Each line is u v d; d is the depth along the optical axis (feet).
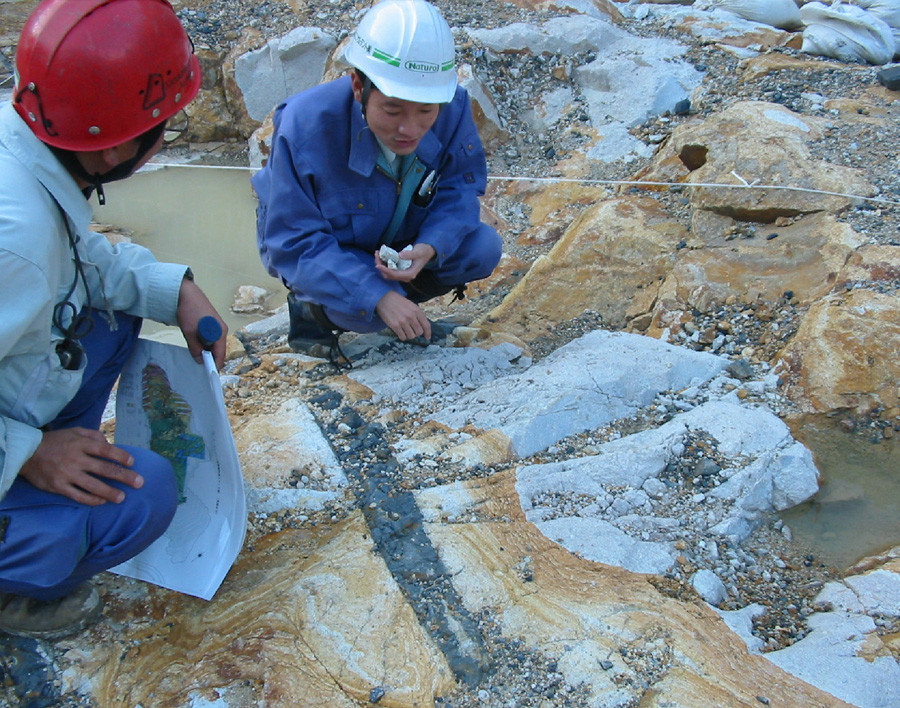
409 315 8.45
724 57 16.22
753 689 6.00
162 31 5.53
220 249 14.51
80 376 6.13
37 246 5.27
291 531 7.29
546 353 10.44
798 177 11.66
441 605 6.57
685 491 7.95
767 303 10.34
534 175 14.75
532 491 7.70
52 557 5.70
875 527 7.80
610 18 17.78
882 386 9.00
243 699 5.94
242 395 9.36
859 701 5.97
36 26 5.25
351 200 8.82
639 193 13.15
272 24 18.02
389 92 7.48
